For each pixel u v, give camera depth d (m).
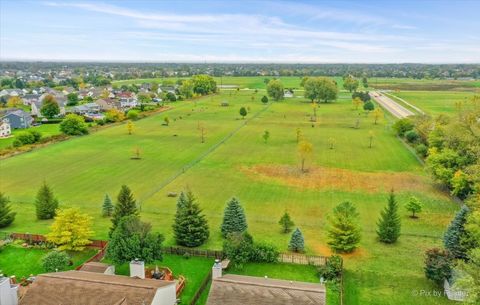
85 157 98.00
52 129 137.12
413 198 62.16
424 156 97.75
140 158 96.69
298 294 33.38
